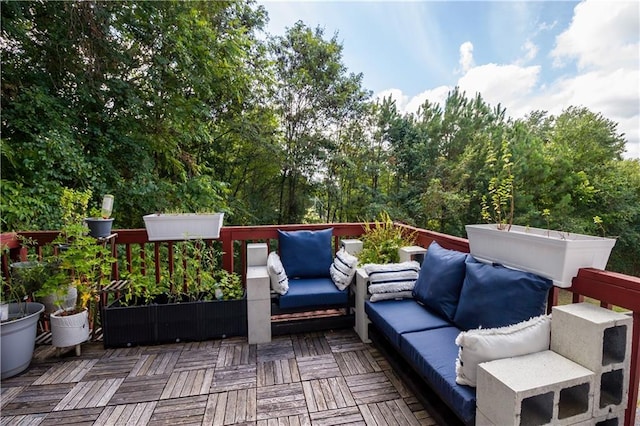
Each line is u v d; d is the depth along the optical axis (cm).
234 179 892
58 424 163
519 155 931
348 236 354
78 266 225
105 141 443
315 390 192
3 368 200
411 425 162
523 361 128
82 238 230
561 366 125
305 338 262
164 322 249
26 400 182
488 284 173
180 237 279
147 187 488
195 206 556
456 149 1078
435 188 970
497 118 1065
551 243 153
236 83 596
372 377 205
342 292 264
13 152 345
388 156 1056
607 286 137
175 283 273
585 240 152
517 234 172
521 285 158
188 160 591
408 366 196
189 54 483
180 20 458
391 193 1083
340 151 985
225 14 625
